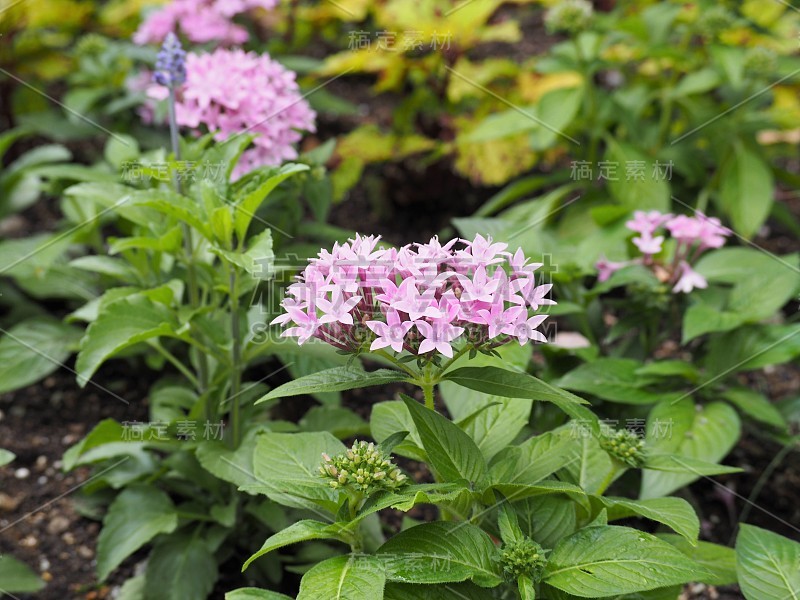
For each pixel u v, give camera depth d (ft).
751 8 3.18
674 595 1.65
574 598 1.59
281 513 1.94
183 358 2.38
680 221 2.06
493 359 1.80
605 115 2.82
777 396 2.48
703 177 2.94
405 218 3.21
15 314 2.71
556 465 1.65
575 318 2.26
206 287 2.04
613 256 2.22
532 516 1.67
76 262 2.07
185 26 2.89
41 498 2.24
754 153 2.78
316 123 3.61
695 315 2.06
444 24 2.97
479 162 2.98
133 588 1.99
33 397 2.53
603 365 2.05
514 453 1.65
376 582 1.48
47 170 2.22
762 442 2.33
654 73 3.35
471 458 1.59
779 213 2.93
